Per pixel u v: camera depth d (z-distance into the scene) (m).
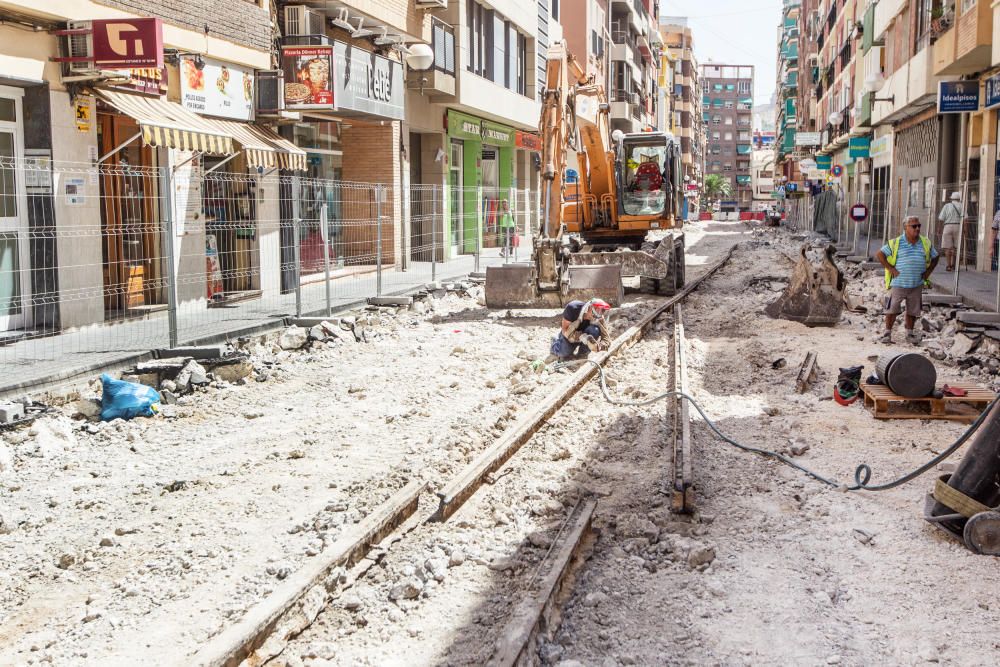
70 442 8.69
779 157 116.31
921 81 28.03
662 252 21.27
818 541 6.20
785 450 8.34
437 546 5.95
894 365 9.38
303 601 5.11
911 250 14.10
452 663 4.62
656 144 22.78
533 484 7.32
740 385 11.23
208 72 16.09
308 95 18.50
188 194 15.25
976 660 4.64
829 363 12.54
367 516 6.38
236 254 16.62
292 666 4.61
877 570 5.72
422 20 25.23
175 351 11.41
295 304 16.06
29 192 12.39
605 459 8.13
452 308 19.11
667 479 7.45
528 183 41.56
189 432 9.17
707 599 5.34
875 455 8.19
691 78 120.75
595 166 23.22
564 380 11.27
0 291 11.84
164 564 5.81
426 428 9.05
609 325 16.05
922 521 6.54
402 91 23.44
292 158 17.31
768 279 25.28
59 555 6.00
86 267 13.00
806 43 91.00
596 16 54.66
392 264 24.12
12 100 12.26
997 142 23.64
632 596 5.41
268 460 8.08
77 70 12.57
